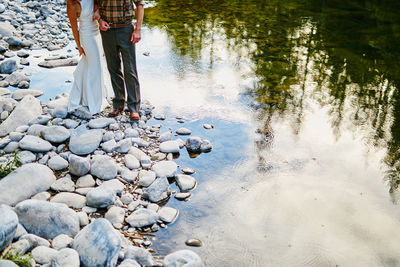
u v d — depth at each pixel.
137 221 2.86
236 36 7.13
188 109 4.60
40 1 8.29
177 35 7.08
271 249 2.70
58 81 5.15
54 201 2.97
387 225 2.94
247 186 3.34
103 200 2.94
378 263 2.60
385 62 6.09
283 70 5.73
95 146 3.70
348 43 6.89
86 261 2.33
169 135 3.96
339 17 8.39
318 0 9.78
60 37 6.73
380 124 4.36
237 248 2.70
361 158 3.77
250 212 3.04
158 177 3.38
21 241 2.41
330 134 4.16
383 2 9.64
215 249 2.68
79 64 4.14
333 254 2.67
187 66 5.80
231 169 3.56
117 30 3.79
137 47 6.45
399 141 4.04
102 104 4.38
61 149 3.68
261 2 9.58
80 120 4.17
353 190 3.32
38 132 3.80
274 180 3.43
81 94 4.27
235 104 4.74
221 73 5.60
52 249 2.43
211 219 2.96
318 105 4.77
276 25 7.80
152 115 4.44
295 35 7.25
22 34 6.64
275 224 2.93
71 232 2.64
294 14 8.57
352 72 5.71
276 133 4.16
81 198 3.03
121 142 3.69
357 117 4.50
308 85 5.28
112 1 3.64
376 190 3.33
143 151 3.76
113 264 2.36
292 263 2.59
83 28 3.89
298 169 3.59
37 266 2.31
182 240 2.75
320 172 3.55
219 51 6.40
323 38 7.12
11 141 3.68
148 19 7.93
